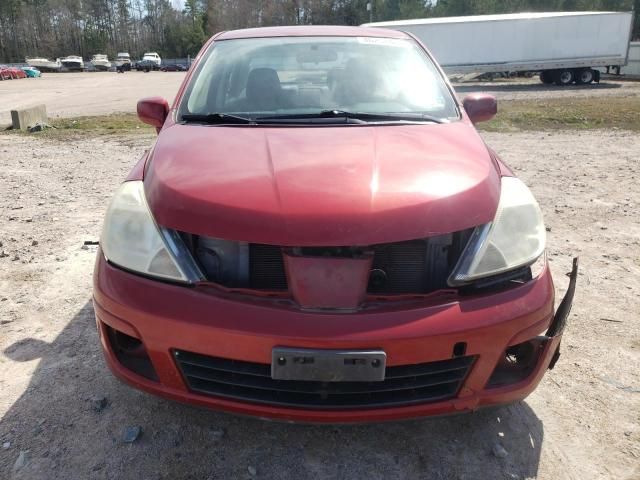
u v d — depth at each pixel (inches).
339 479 80.4
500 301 75.4
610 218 204.4
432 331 70.6
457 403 75.3
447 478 81.1
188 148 90.9
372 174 80.3
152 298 74.8
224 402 74.4
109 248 82.1
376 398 73.9
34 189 244.4
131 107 677.9
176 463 82.8
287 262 72.5
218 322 71.0
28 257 161.2
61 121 517.0
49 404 95.5
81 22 3892.7
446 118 109.3
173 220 76.9
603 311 132.2
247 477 80.5
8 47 3599.9
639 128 456.8
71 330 120.6
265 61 122.9
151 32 4060.0
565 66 996.6
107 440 87.2
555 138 404.5
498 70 1001.5
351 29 138.3
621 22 971.3
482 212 79.0
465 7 2351.1
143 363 81.3
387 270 78.1
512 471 82.6
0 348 112.8
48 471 80.7
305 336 68.9
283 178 78.9
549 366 86.0
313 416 72.4
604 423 93.3
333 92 115.3
